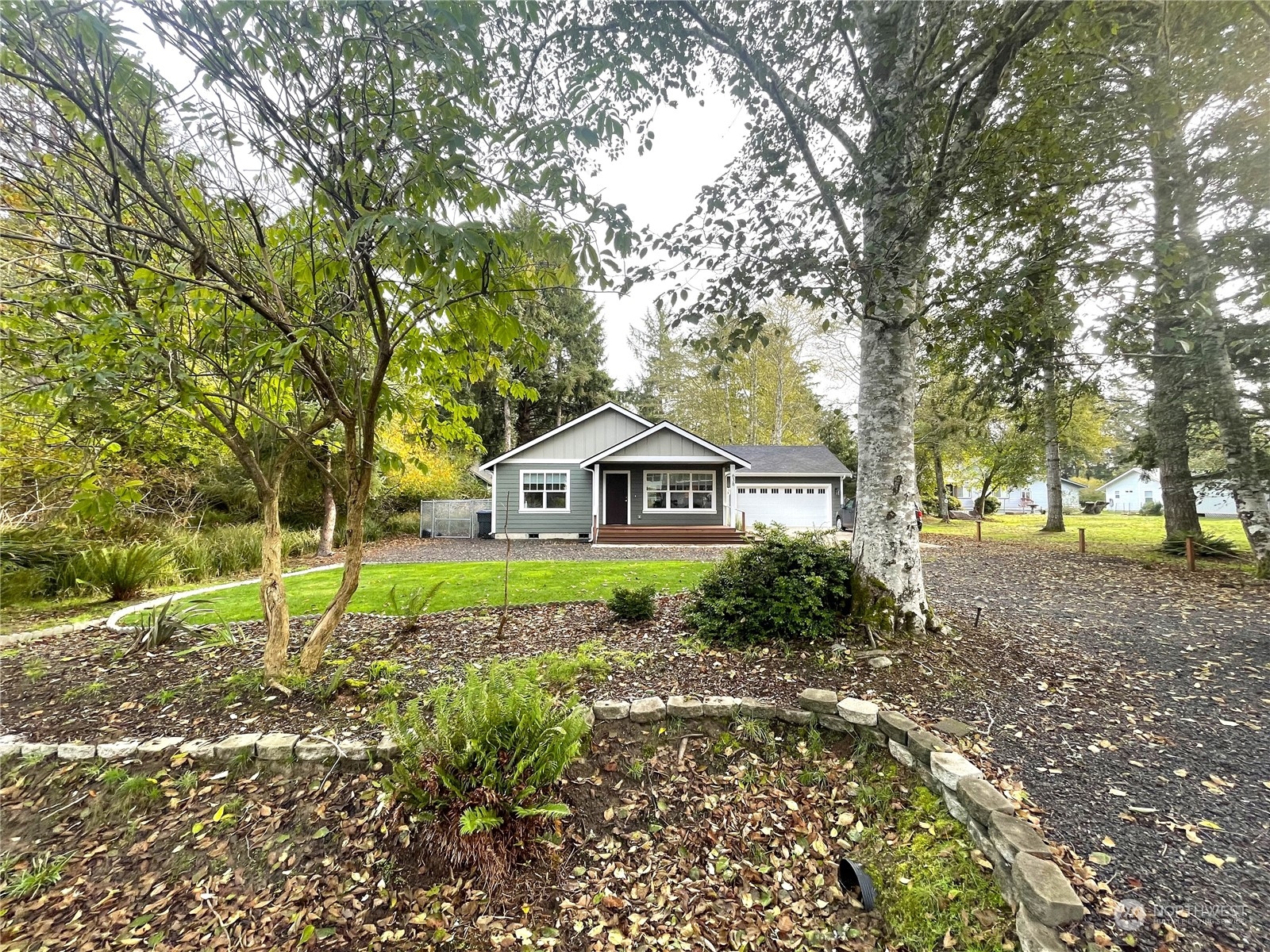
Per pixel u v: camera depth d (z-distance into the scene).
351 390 3.69
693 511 17.05
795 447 20.41
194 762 2.86
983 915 2.01
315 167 2.59
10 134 2.50
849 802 2.79
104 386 2.56
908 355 4.42
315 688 3.56
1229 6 3.97
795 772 3.01
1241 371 7.97
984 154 3.54
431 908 2.24
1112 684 3.74
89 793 2.70
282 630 3.72
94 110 2.32
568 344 25.23
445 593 6.75
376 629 5.06
